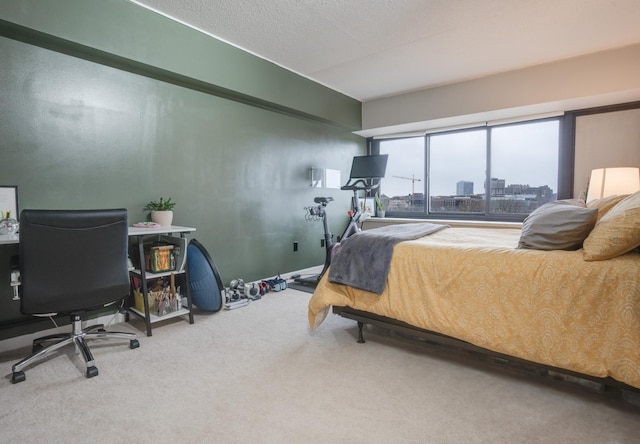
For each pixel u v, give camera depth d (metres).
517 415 1.59
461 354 2.22
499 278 1.78
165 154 3.11
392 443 1.42
